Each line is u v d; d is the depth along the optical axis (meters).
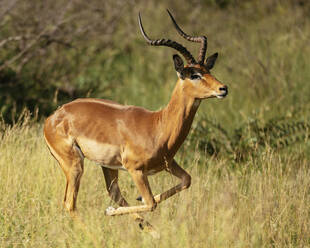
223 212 20.67
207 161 30.72
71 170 22.31
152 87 46.88
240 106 40.09
